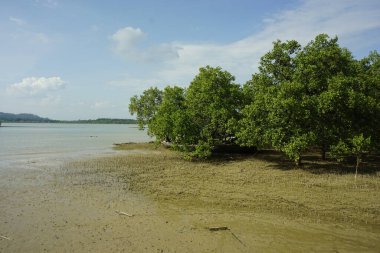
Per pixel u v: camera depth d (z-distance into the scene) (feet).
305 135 70.79
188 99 104.94
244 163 89.45
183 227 39.93
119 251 33.19
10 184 63.87
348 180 63.36
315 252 33.01
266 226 40.24
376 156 95.91
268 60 90.94
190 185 62.85
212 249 33.71
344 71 80.18
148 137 251.60
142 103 157.89
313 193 54.85
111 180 68.49
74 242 35.27
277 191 56.75
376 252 32.96
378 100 78.74
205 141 102.37
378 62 96.84
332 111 74.02
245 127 86.69
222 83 102.22
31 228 39.22
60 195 55.11
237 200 51.65
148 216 44.01
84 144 166.40
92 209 47.01
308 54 81.61
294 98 73.67
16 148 138.62
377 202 49.29
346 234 37.65
